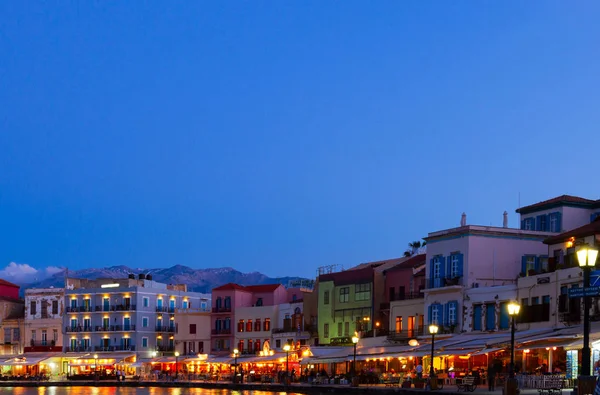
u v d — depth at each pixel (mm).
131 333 156125
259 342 136000
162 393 95312
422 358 92125
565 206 94062
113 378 135500
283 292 143375
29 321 163125
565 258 81000
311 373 106438
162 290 162000
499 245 92750
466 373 80250
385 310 108062
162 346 160375
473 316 89750
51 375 156375
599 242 77438
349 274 115562
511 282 92375
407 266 107688
